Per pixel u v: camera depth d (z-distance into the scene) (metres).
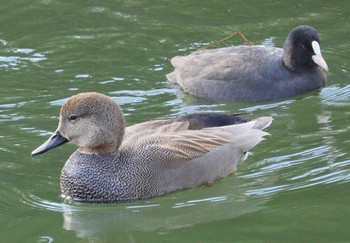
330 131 15.45
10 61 18.58
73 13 20.70
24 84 17.55
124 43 19.41
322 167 14.14
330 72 18.31
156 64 18.52
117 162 13.61
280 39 19.55
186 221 12.79
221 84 17.31
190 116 14.71
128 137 14.12
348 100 16.98
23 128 15.62
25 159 14.57
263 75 17.39
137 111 16.42
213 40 19.55
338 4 21.08
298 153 14.64
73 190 13.55
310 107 16.75
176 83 17.69
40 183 13.89
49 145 13.52
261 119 14.98
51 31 19.91
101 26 20.11
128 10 20.89
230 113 16.52
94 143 13.55
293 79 17.47
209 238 12.16
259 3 21.22
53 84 17.56
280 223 12.52
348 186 13.52
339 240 11.93
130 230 12.59
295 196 13.32
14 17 20.53
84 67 18.36
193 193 13.71
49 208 13.25
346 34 19.73
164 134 14.08
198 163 13.88
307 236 12.07
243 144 14.35
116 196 13.48
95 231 12.59
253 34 19.80
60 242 12.22
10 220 12.84
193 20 20.42
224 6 21.12
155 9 20.95
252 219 12.70
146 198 13.56
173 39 19.59
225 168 14.12
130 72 18.14
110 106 13.55
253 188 13.70
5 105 16.58
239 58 17.67
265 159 14.52
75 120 13.52
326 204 13.02
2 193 13.59
